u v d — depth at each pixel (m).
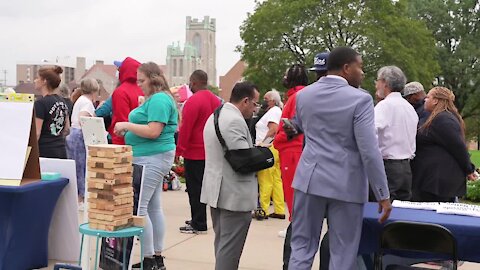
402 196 4.94
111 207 3.96
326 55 4.57
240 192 4.02
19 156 4.30
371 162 3.45
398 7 39.19
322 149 3.60
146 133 4.53
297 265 3.68
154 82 4.65
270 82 37.53
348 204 3.56
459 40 50.75
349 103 3.51
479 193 10.09
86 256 4.54
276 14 37.72
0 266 4.29
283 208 7.83
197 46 145.88
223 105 4.15
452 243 3.32
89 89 7.55
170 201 9.11
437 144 5.05
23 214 4.38
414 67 36.06
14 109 4.40
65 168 4.79
